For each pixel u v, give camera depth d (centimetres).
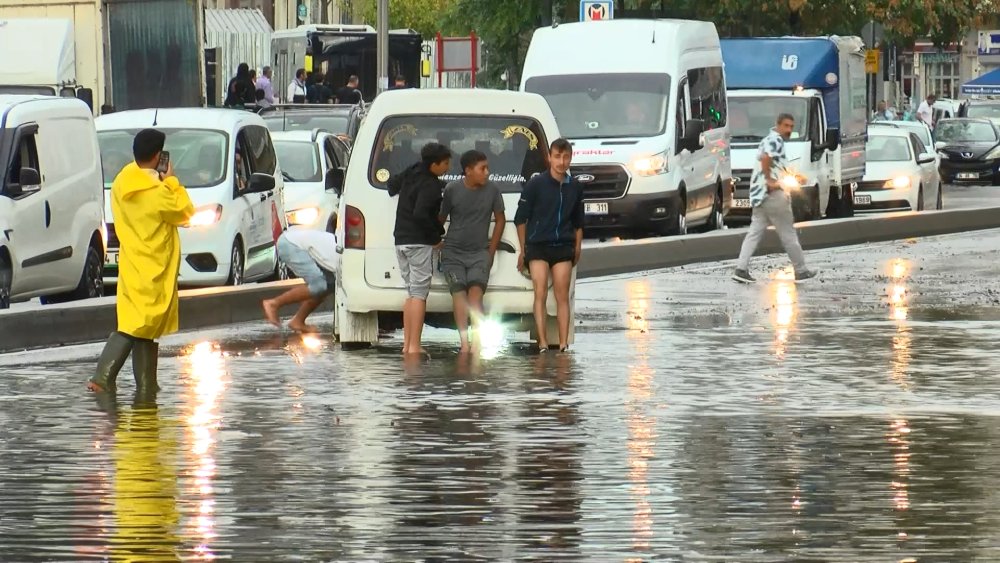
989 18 14012
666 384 3669
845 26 12800
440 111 4297
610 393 3541
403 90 4312
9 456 2862
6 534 2319
